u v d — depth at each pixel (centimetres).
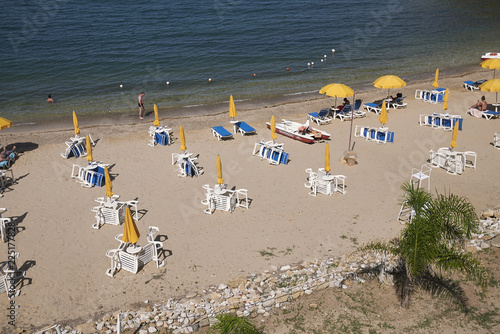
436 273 1206
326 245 1348
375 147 2039
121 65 3509
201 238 1401
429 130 2211
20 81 3172
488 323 1035
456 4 6134
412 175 1599
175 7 5562
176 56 3747
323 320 1063
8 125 1845
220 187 1556
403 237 1083
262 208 1562
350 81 3162
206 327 1048
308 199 1614
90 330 1034
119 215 1479
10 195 1669
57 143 2145
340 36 4406
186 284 1200
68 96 2903
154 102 2792
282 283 1182
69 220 1506
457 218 1044
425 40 4294
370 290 1159
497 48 3941
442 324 1040
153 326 1045
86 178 1759
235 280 1201
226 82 3173
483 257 1252
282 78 3247
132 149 2067
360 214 1506
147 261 1289
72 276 1238
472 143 2042
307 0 6281
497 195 1589
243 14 5322
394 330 1027
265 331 1030
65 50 3856
